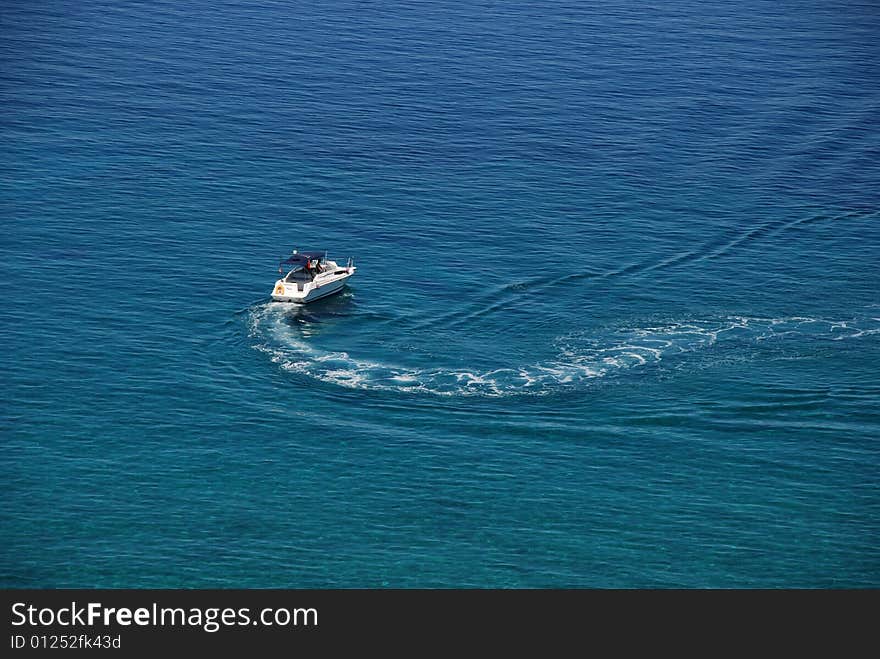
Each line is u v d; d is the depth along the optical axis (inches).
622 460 4485.7
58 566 3846.0
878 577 3890.3
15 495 4175.7
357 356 5182.1
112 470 4347.9
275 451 4495.6
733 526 4119.1
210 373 5014.8
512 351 5251.0
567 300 5698.8
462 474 4375.0
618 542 4020.7
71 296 5556.1
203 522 4079.7
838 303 5723.4
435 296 5698.8
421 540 4013.3
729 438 4630.9
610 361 5172.2
